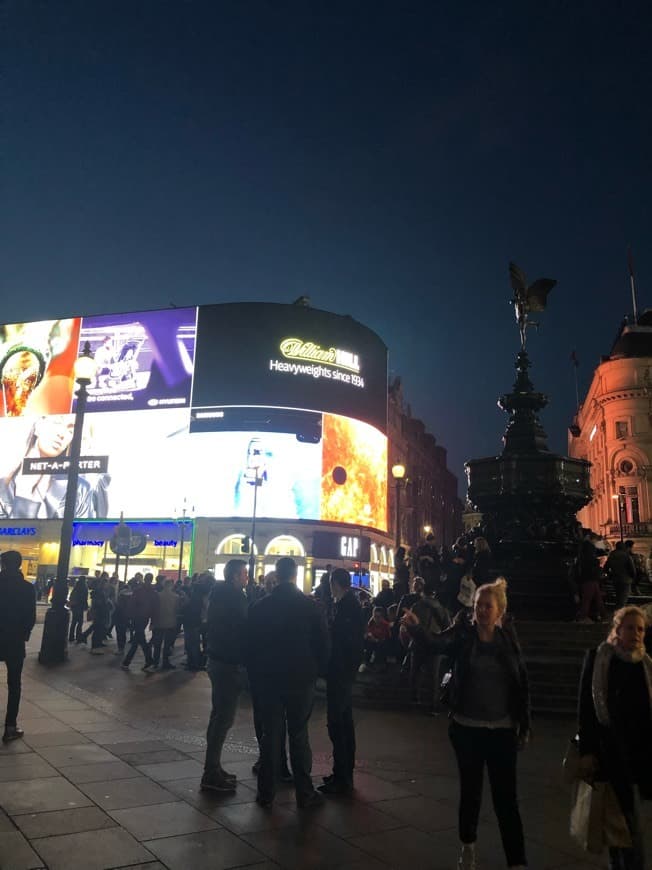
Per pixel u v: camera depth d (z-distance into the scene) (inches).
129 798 218.5
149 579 585.0
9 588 294.7
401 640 496.1
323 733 346.6
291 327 2203.5
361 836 197.6
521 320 740.7
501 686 172.2
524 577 620.4
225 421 2124.8
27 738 291.7
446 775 266.1
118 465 2201.0
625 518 2278.5
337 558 2095.2
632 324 2578.7
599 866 182.7
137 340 2283.5
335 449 2166.6
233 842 188.4
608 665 156.4
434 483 3986.2
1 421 2397.9
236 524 2055.9
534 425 703.1
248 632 232.7
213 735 236.2
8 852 170.9
